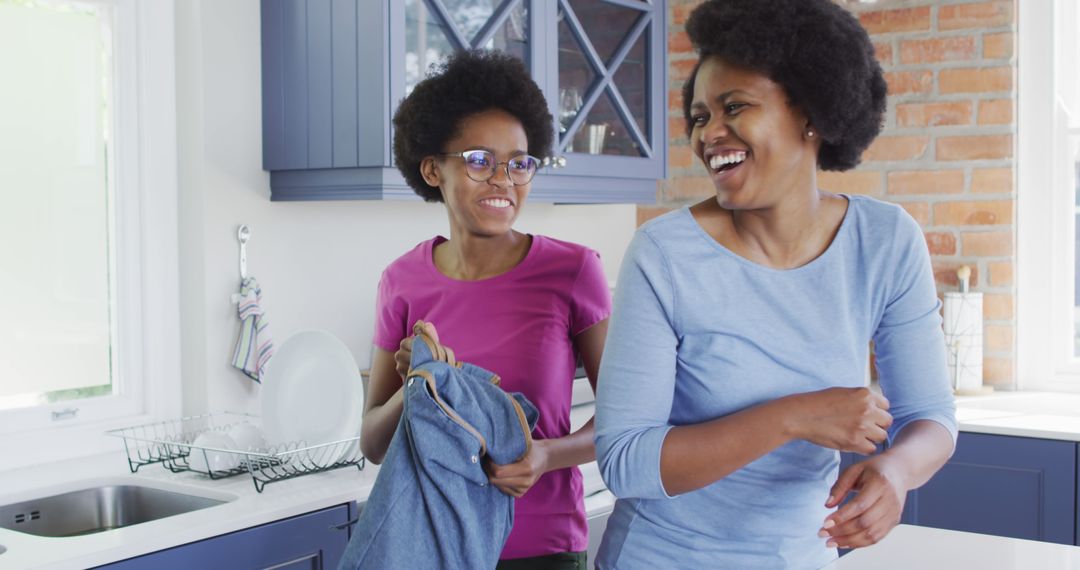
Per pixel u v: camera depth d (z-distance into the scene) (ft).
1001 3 10.40
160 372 8.19
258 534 6.09
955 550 4.34
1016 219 10.69
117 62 7.97
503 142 5.38
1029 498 9.07
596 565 4.75
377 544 4.83
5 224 7.50
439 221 9.89
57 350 7.78
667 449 4.02
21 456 7.40
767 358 4.28
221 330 8.21
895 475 3.94
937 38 10.67
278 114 8.34
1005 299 10.61
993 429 9.17
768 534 4.30
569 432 5.62
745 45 3.93
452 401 4.86
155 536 5.62
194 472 7.22
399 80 7.79
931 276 4.53
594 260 5.62
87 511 7.06
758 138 4.04
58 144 7.77
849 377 4.33
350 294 9.12
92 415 7.84
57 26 7.73
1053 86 10.56
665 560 4.41
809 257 4.35
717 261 4.26
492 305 5.46
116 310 8.05
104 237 8.04
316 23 8.04
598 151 9.74
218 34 8.11
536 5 8.89
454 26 8.15
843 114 4.04
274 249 8.54
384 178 7.82
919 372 4.49
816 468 4.37
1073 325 10.71
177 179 8.20
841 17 4.04
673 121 11.96
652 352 4.21
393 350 5.76
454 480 4.84
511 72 5.47
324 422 7.20
